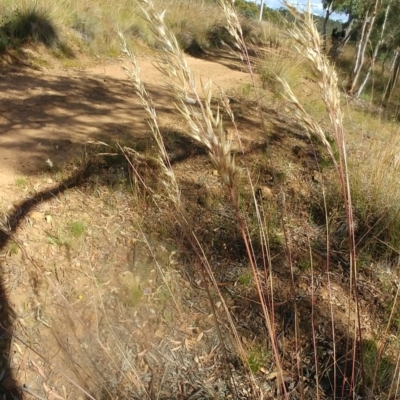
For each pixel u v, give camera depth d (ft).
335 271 9.73
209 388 6.82
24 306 7.16
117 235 9.07
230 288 8.69
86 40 23.27
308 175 12.73
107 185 10.28
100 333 7.20
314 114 16.22
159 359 7.13
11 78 17.01
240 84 20.85
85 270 8.14
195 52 31.73
